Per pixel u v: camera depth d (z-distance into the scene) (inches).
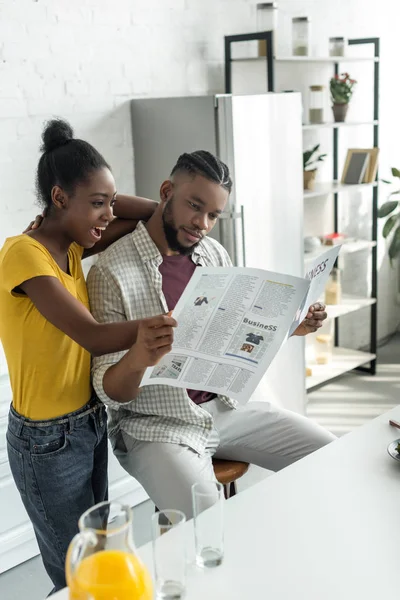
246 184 116.2
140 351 56.1
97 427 66.2
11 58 104.7
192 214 70.6
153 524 42.9
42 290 58.1
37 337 60.6
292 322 61.2
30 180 109.9
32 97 108.2
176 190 71.2
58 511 64.1
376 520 50.7
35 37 107.0
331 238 161.0
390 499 53.4
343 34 162.6
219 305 60.3
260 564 46.2
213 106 111.6
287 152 123.1
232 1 135.6
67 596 44.3
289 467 59.0
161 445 70.7
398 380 163.3
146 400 73.1
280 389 129.3
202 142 114.7
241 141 114.2
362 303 163.3
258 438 78.3
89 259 120.0
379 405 149.3
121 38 118.6
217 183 69.9
